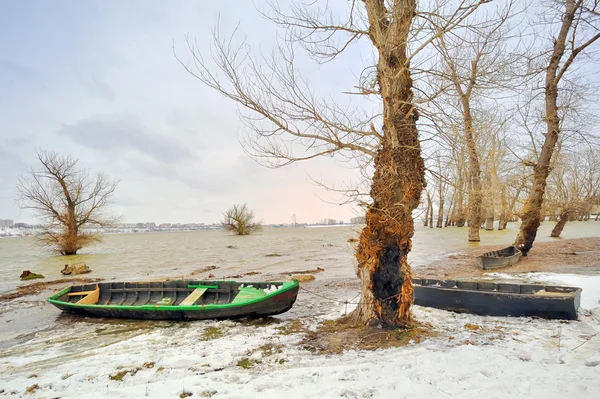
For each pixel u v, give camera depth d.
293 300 9.79
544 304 7.93
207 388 5.00
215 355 6.71
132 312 10.22
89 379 5.76
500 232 45.28
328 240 55.97
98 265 28.44
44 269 27.12
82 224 38.66
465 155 8.45
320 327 8.12
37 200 36.31
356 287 14.27
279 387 4.87
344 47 7.91
